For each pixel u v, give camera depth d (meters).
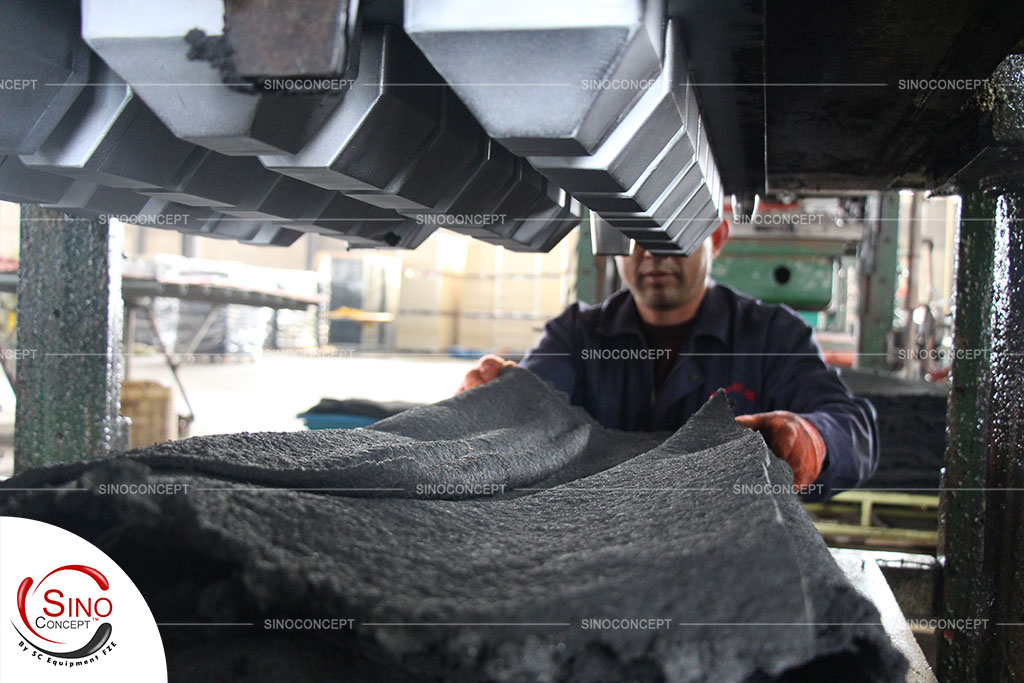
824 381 1.48
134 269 3.16
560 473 0.77
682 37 0.50
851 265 4.64
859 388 2.73
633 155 0.48
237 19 0.36
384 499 0.52
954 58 0.63
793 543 0.40
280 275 3.96
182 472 0.49
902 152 0.91
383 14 0.42
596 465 0.83
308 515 0.46
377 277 11.20
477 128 0.56
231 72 0.37
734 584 0.38
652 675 0.39
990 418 0.75
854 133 0.85
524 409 0.92
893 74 0.67
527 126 0.39
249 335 6.76
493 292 11.48
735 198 1.09
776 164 1.01
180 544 0.41
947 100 0.74
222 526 0.41
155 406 2.75
